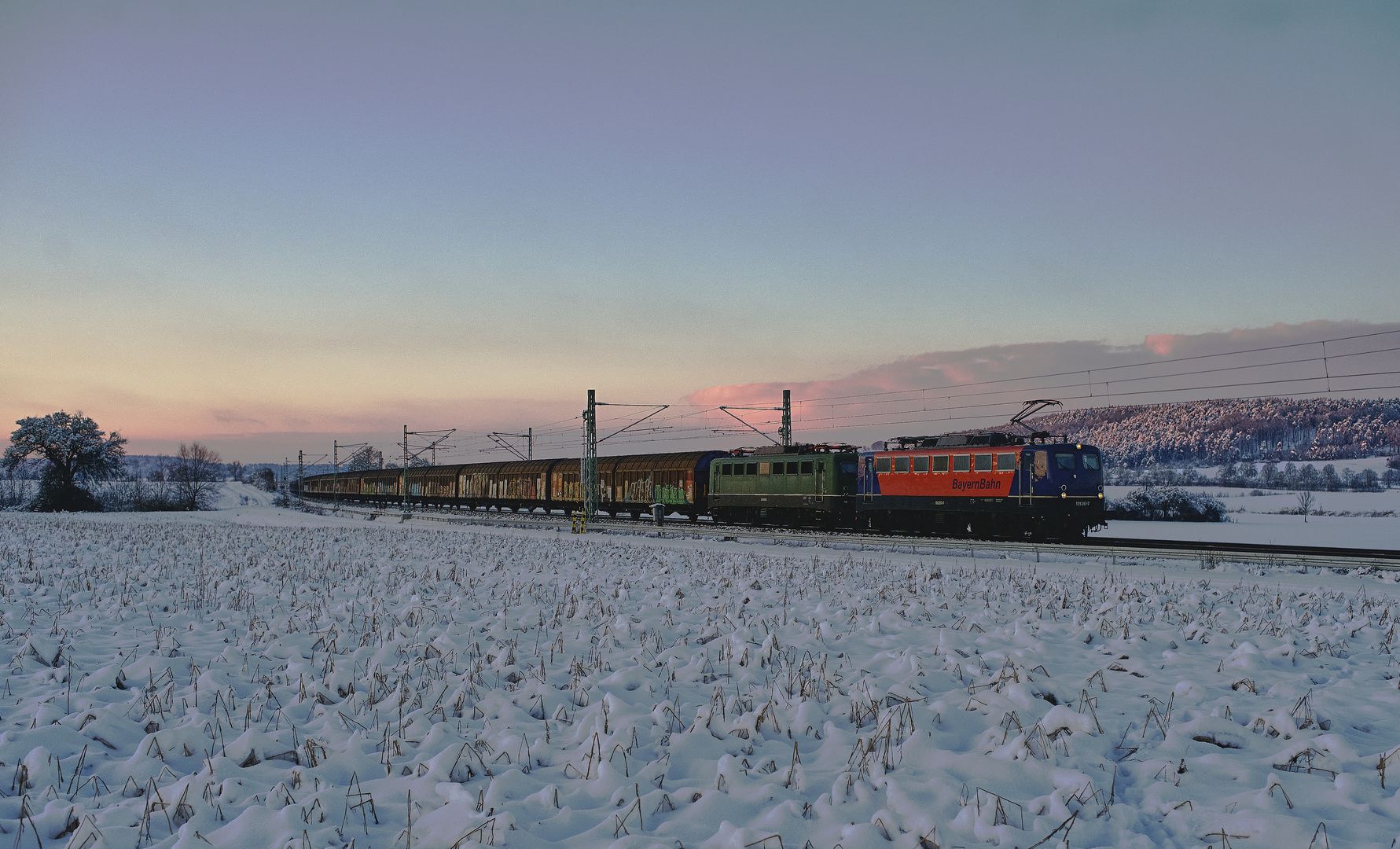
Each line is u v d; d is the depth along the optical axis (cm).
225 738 680
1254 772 588
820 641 1080
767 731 706
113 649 1030
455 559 2386
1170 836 498
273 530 4131
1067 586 1747
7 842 472
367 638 1093
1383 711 738
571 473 5347
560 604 1398
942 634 1047
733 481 4062
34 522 4791
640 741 669
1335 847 466
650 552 2717
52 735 643
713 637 1096
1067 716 680
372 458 11600
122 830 475
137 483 9200
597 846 476
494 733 685
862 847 462
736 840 466
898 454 3309
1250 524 5400
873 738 649
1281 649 965
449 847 470
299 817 493
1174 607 1373
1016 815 509
